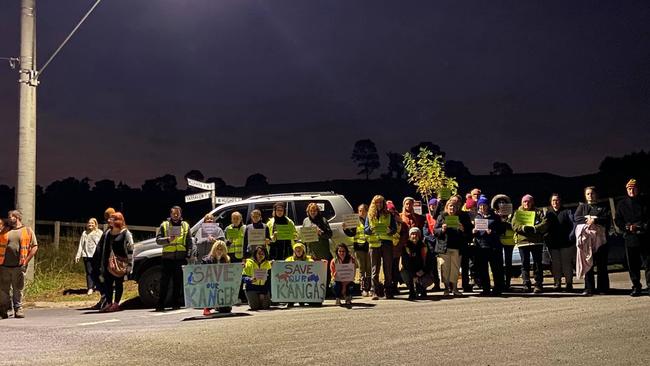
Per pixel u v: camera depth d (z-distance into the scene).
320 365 6.95
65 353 7.92
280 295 11.74
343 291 11.55
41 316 12.21
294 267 11.78
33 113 16.19
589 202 11.86
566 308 9.99
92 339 8.86
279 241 12.44
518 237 12.34
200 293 11.29
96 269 12.97
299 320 9.91
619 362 6.70
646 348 7.24
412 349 7.56
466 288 12.79
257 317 10.52
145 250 13.16
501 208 12.66
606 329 8.28
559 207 12.34
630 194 11.17
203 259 11.76
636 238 10.95
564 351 7.21
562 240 12.12
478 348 7.50
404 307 10.90
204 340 8.52
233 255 12.45
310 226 12.29
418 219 13.28
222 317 10.86
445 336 8.23
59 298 15.07
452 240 12.21
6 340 8.99
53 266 18.48
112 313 12.15
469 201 13.64
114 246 12.38
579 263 11.54
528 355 7.09
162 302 12.11
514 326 8.70
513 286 13.42
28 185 15.99
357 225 12.56
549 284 13.65
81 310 13.01
